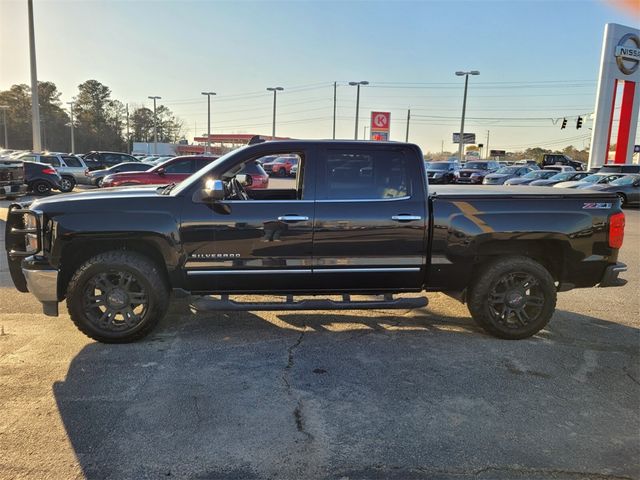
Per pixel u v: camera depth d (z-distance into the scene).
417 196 4.71
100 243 4.64
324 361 4.32
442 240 4.73
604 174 22.88
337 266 4.67
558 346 4.79
